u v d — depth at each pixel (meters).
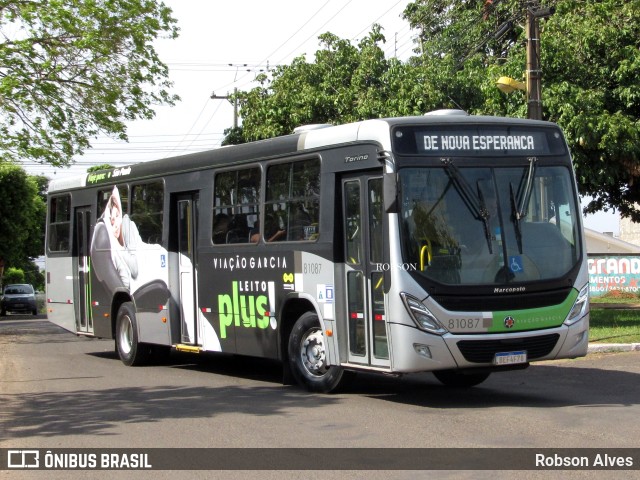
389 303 10.09
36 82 22.08
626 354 15.19
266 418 9.84
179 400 11.41
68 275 18.41
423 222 10.08
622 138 18.36
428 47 26.28
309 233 11.55
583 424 9.04
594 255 33.47
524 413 9.79
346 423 9.40
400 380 12.99
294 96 22.44
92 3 22.12
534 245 10.46
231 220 13.27
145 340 15.45
